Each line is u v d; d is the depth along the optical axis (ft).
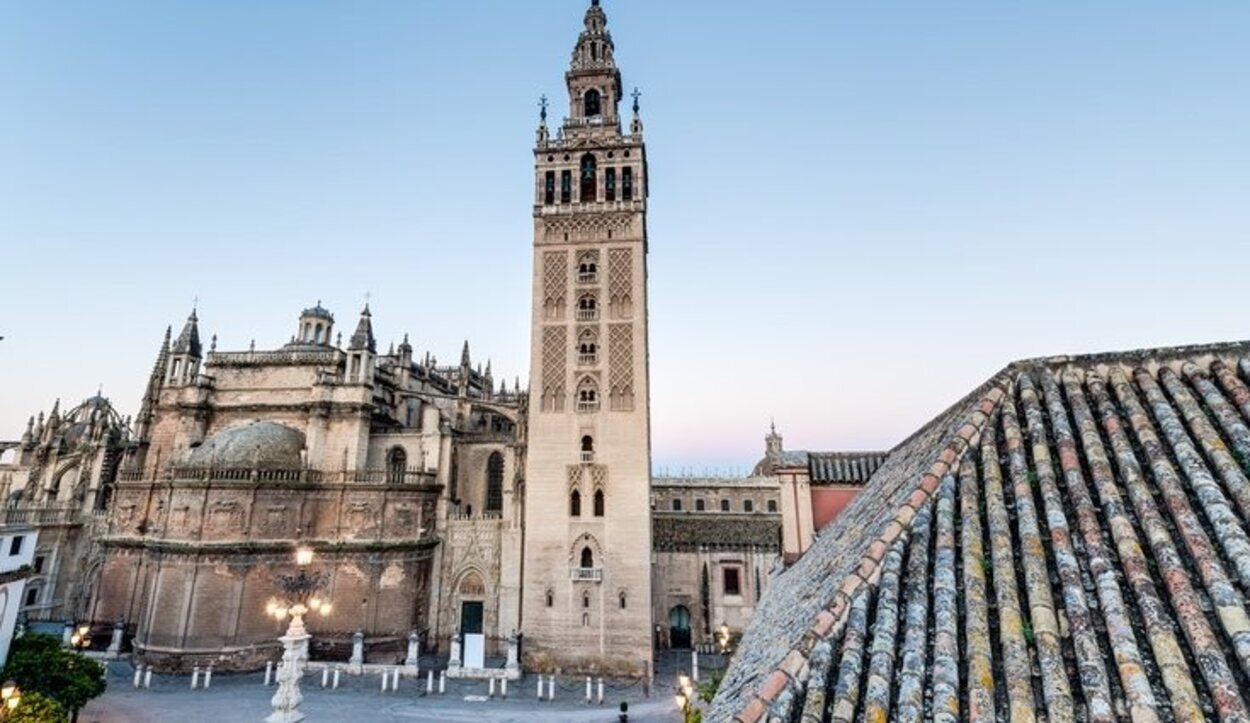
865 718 22.00
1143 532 27.68
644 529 170.60
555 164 199.11
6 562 115.14
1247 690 20.38
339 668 164.25
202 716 128.98
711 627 202.08
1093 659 22.24
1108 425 34.81
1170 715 20.06
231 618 165.37
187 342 221.66
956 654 24.11
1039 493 31.60
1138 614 24.02
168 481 174.91
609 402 179.52
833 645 26.55
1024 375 41.06
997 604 25.89
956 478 34.65
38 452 234.38
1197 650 21.63
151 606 165.58
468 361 290.15
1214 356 38.65
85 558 205.57
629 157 196.75
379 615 177.47
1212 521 26.84
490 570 188.55
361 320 213.87
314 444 197.77
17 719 84.38
